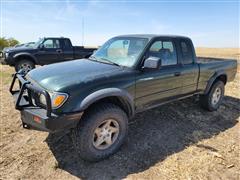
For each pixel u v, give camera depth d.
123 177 3.02
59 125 2.86
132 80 3.55
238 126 4.80
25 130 4.20
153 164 3.31
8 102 5.71
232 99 6.74
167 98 4.32
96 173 3.08
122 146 3.75
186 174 3.11
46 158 3.36
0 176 2.96
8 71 10.72
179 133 4.32
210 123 4.89
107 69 3.56
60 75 3.28
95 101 3.07
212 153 3.66
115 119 3.35
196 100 6.11
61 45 10.91
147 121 4.75
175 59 4.38
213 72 5.26
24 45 11.86
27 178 2.95
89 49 11.73
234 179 3.05
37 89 2.96
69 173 3.07
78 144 3.10
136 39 4.09
